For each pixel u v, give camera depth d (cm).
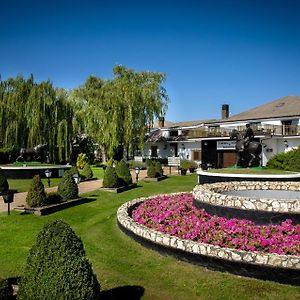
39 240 418
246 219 786
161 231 785
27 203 1177
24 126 3052
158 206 1028
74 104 3519
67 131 3234
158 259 701
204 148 3741
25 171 2328
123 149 3678
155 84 3419
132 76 3472
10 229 962
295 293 546
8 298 441
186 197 1173
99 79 3691
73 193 1339
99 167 3444
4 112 3014
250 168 2059
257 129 3177
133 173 2805
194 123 4675
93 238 866
